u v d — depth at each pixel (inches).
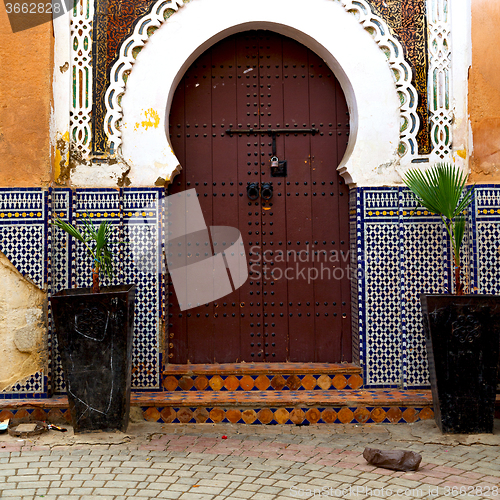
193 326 212.1
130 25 200.4
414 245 199.9
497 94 198.7
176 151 212.8
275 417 188.1
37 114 192.4
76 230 196.9
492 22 199.2
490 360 173.3
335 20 202.7
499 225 196.7
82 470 148.1
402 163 202.7
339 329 212.7
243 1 202.1
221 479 142.6
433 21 203.8
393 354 200.8
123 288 189.3
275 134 213.8
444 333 173.5
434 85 203.8
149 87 200.5
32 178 191.9
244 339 212.7
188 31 201.6
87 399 173.3
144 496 132.6
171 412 188.5
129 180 199.9
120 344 173.5
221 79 213.9
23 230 191.0
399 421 188.5
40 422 181.3
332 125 213.9
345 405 188.5
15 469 148.4
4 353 190.2
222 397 192.2
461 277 200.5
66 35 199.0
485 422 174.6
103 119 199.8
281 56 213.9
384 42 202.2
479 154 199.6
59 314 171.0
